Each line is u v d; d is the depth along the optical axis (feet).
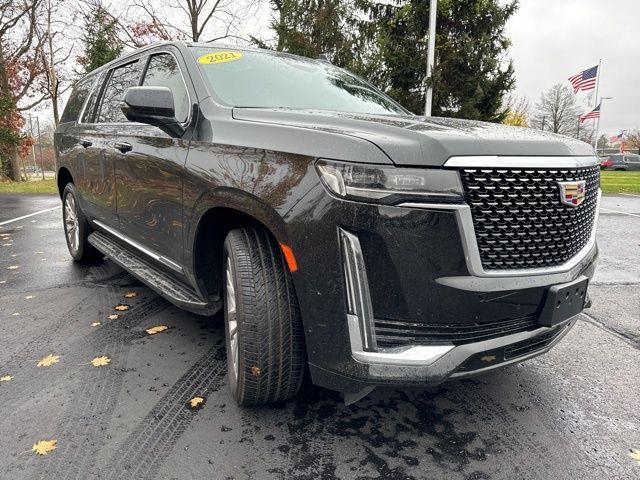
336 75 11.86
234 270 7.30
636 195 50.47
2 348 10.09
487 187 6.06
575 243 7.15
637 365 9.82
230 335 7.91
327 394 8.39
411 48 55.88
